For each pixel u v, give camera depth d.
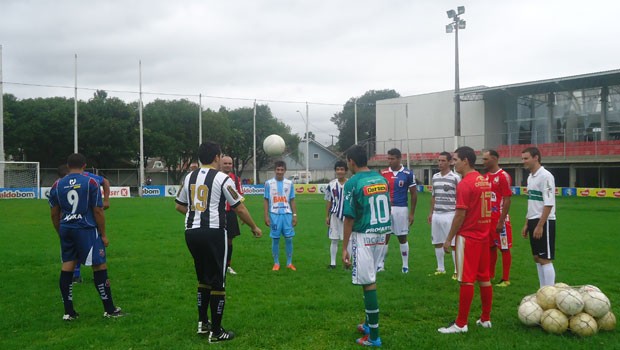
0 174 33.12
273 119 63.12
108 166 49.12
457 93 34.56
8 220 17.31
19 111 46.88
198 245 5.00
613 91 36.47
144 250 10.76
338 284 7.48
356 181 4.94
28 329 5.32
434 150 47.44
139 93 37.41
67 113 45.88
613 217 18.69
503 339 4.93
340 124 80.31
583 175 37.69
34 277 7.96
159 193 37.12
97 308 6.12
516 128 42.06
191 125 52.81
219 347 4.76
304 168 66.31
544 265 6.30
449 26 35.44
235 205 5.07
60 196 5.66
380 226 4.94
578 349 4.66
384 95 77.88
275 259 8.74
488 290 5.36
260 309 6.04
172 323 5.52
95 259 5.66
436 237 8.36
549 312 5.16
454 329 5.19
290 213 8.84
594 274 8.11
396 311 6.00
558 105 39.34
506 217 7.52
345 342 4.92
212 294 4.97
